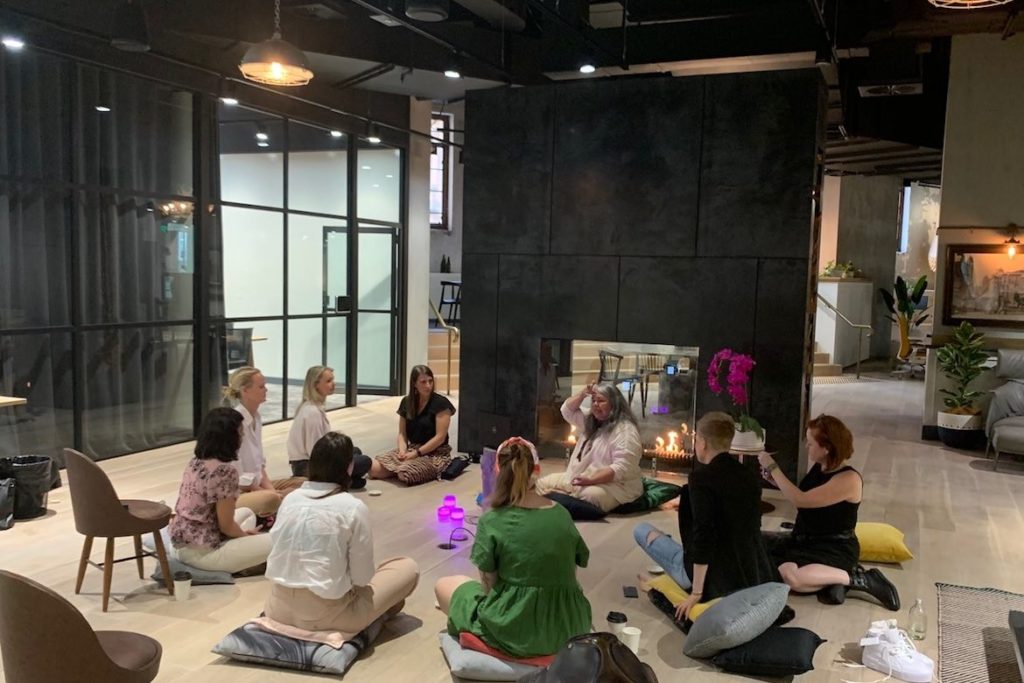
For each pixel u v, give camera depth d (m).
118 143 6.64
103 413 6.71
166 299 7.20
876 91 8.02
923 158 12.15
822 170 6.55
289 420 8.86
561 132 6.88
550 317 7.03
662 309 6.62
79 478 3.66
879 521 5.59
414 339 10.62
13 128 5.86
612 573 4.43
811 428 4.18
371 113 9.51
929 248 16.36
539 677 1.55
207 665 3.25
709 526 3.51
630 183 6.66
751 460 5.28
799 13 7.02
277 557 3.31
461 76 7.31
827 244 14.89
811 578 3.99
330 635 3.30
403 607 3.85
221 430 4.10
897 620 3.85
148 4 6.21
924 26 7.24
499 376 7.30
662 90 6.49
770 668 3.22
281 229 8.68
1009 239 8.13
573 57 7.75
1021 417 7.41
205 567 4.11
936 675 3.32
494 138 7.15
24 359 6.06
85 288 6.46
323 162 9.17
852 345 14.71
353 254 9.64
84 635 2.26
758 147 6.22
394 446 7.54
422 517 5.33
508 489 3.19
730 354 6.04
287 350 8.87
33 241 6.06
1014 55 7.97
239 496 4.58
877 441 8.48
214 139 7.57
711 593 3.56
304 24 7.12
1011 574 4.55
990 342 8.34
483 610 3.20
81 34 5.84
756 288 6.29
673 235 6.54
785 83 6.12
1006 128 8.09
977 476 6.98
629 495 5.52
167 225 7.15
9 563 4.31
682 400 6.75
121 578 4.13
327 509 3.26
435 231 14.56
